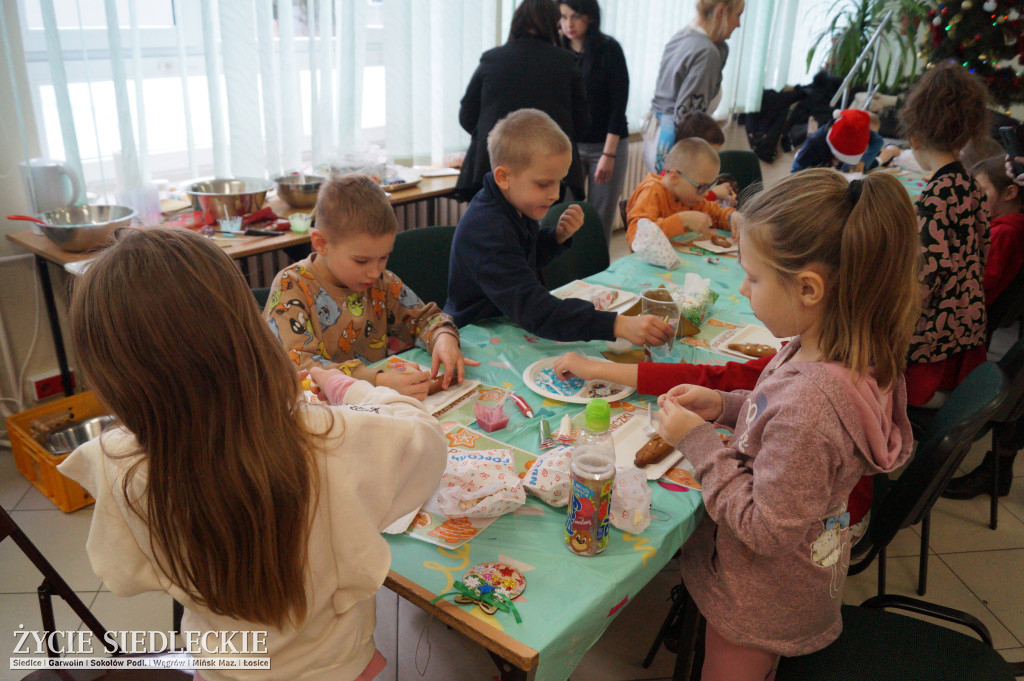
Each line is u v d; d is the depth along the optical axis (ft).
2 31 7.03
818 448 2.76
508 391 4.50
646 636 5.57
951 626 5.80
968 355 6.34
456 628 2.70
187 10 8.36
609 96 11.34
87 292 2.06
